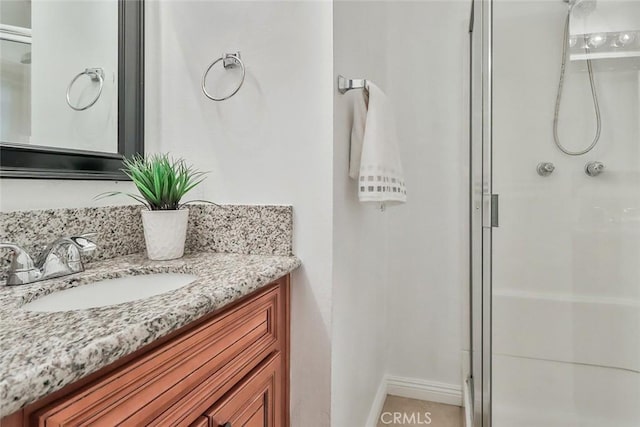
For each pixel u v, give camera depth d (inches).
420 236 71.9
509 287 59.1
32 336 16.8
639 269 54.9
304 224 39.2
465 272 69.4
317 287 38.7
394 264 73.0
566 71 57.8
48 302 26.5
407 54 71.9
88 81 38.1
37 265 28.6
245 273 30.5
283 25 40.1
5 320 19.0
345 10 42.8
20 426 14.4
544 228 59.1
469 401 61.2
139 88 43.4
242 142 41.6
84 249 29.3
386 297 73.1
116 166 40.3
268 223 39.5
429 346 71.8
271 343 34.5
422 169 71.5
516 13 59.1
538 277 59.1
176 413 22.0
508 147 59.4
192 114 43.5
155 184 36.7
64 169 34.6
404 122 72.2
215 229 41.3
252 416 30.4
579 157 57.7
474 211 61.6
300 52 39.5
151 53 44.8
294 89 39.7
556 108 58.2
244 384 29.2
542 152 58.9
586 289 57.5
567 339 58.1
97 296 30.1
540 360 58.5
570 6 57.3
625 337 55.7
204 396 24.5
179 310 21.1
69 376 14.9
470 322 65.4
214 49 42.7
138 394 19.5
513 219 59.7
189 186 41.9
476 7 60.3
